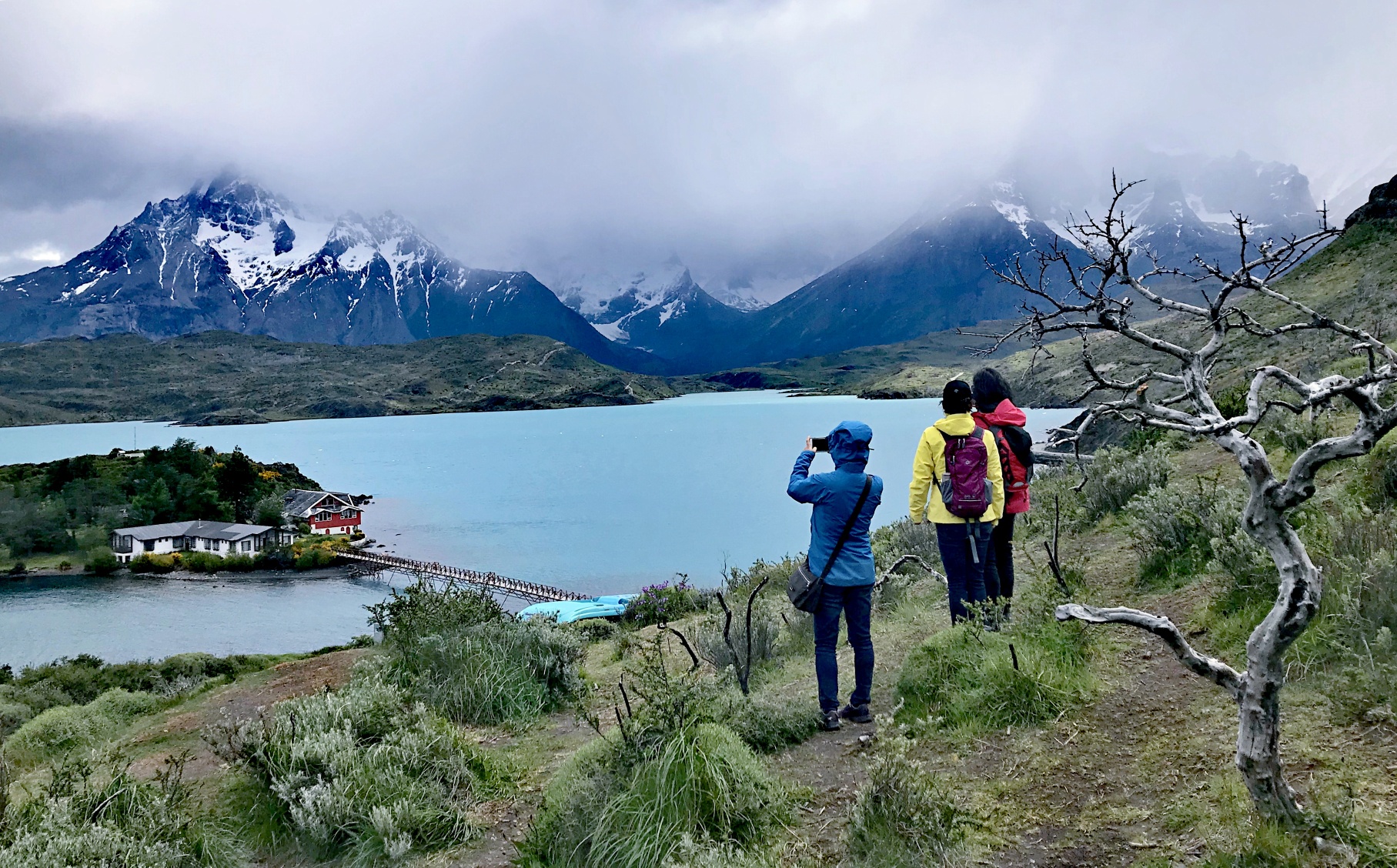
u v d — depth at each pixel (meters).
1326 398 2.44
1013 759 4.09
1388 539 4.66
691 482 119.69
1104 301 2.90
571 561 63.00
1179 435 12.70
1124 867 3.01
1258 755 2.83
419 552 78.88
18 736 9.88
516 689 7.25
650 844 3.72
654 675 4.90
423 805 4.72
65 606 67.31
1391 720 3.41
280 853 4.60
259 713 5.56
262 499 102.88
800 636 7.96
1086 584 6.76
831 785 4.29
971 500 5.55
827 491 5.09
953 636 5.46
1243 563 5.14
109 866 3.98
